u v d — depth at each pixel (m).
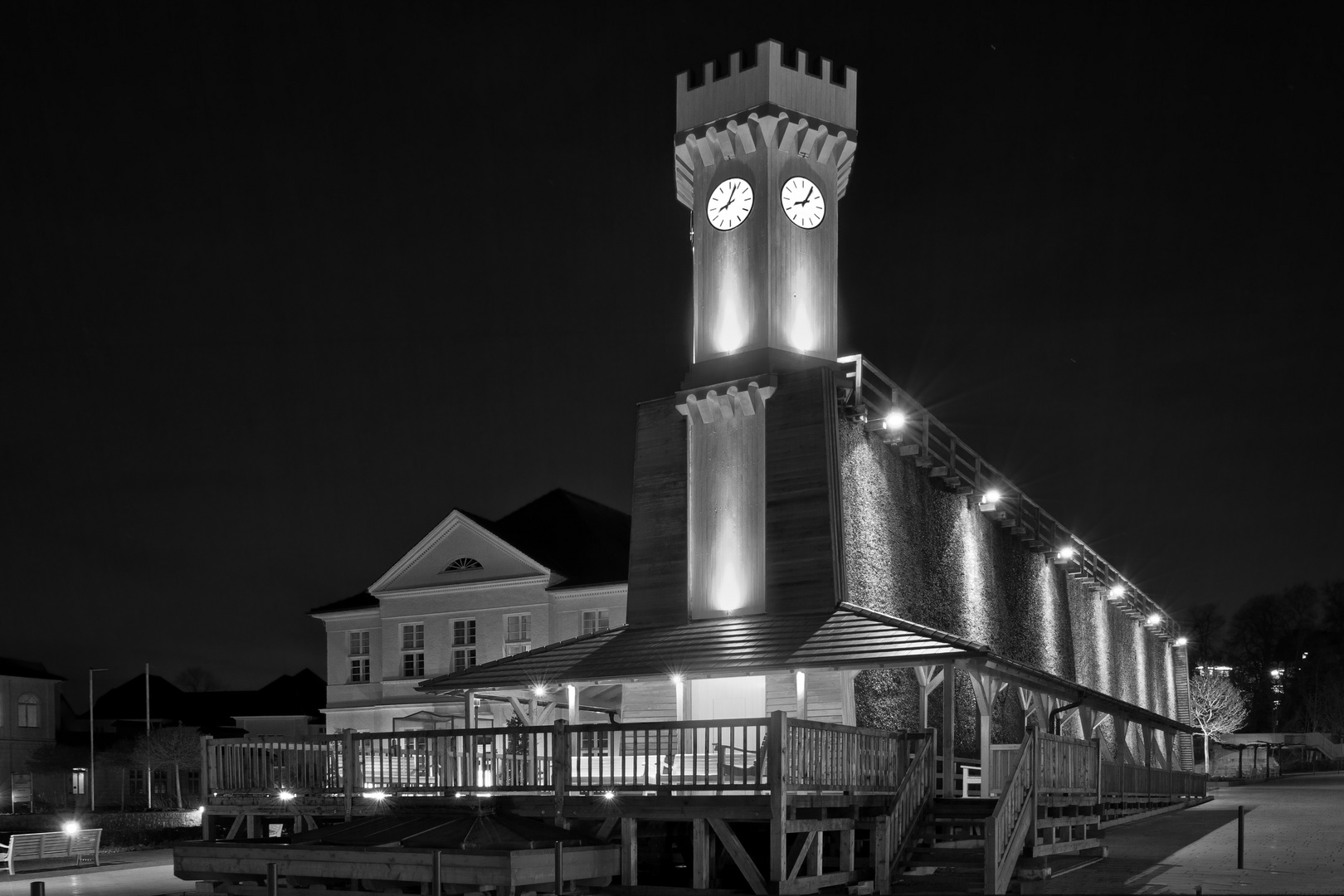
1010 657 36.75
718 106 30.56
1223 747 100.44
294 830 25.08
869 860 22.08
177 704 88.81
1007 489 38.31
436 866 18.06
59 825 51.66
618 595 42.44
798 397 28.50
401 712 45.16
